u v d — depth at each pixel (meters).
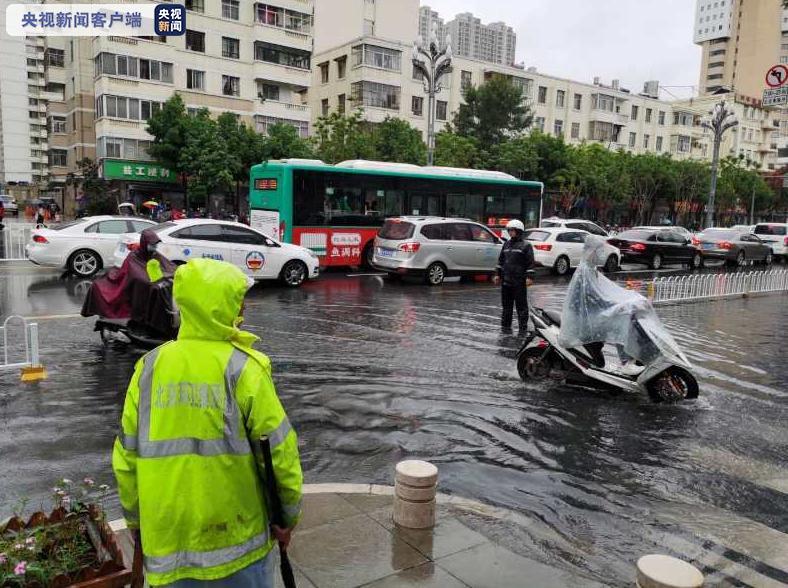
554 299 14.92
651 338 6.89
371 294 14.51
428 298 14.24
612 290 7.28
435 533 3.87
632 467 5.24
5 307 11.44
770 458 5.53
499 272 10.98
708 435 6.06
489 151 43.22
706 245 25.77
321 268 18.69
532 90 57.94
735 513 4.48
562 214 46.06
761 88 102.75
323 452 5.31
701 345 10.49
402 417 6.23
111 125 37.28
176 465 2.01
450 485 4.79
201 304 2.06
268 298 13.48
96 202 34.94
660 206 57.25
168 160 35.19
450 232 16.56
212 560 2.02
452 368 8.20
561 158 42.38
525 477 4.98
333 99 51.06
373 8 56.41
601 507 4.52
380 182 18.19
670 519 4.36
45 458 5.04
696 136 70.75
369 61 47.81
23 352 8.35
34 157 94.56
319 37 56.69
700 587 2.69
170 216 28.95
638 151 66.25
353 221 17.83
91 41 43.84
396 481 3.97
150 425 2.04
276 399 2.12
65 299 12.38
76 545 2.73
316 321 11.08
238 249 14.15
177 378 2.05
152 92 38.66
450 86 53.25
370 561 3.53
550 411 6.61
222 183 34.94
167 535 2.02
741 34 104.56
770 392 7.69
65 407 6.25
